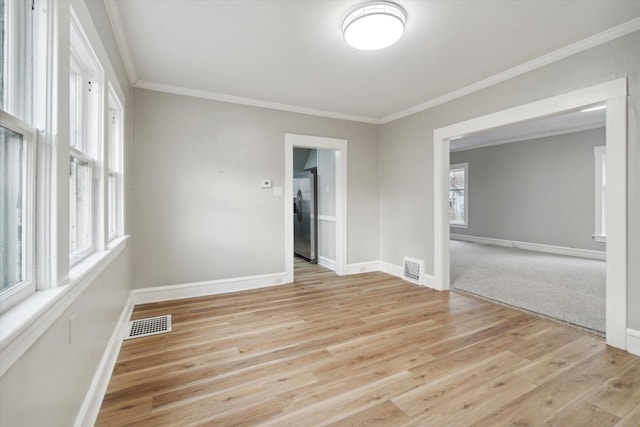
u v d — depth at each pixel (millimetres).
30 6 1010
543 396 1665
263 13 2020
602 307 3020
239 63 2746
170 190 3303
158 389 1724
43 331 887
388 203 4531
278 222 3900
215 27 2182
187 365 1979
